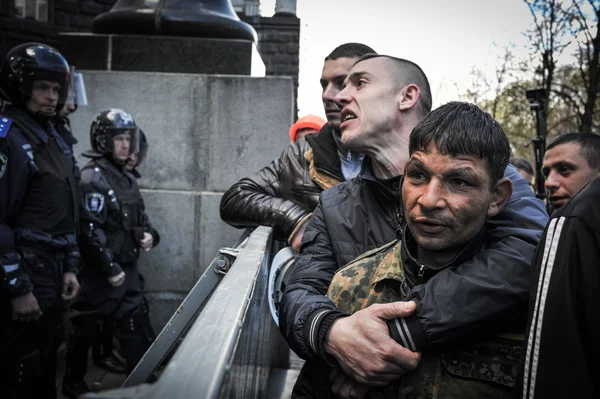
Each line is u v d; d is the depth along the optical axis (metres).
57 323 2.84
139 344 3.67
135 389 0.50
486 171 0.99
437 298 0.97
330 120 2.14
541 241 0.87
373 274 1.13
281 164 2.37
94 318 3.46
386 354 0.97
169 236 4.03
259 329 1.29
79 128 3.98
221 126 3.97
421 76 1.44
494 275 0.97
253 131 3.96
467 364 0.97
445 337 0.96
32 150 2.63
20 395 2.55
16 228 2.62
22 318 2.50
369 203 1.39
